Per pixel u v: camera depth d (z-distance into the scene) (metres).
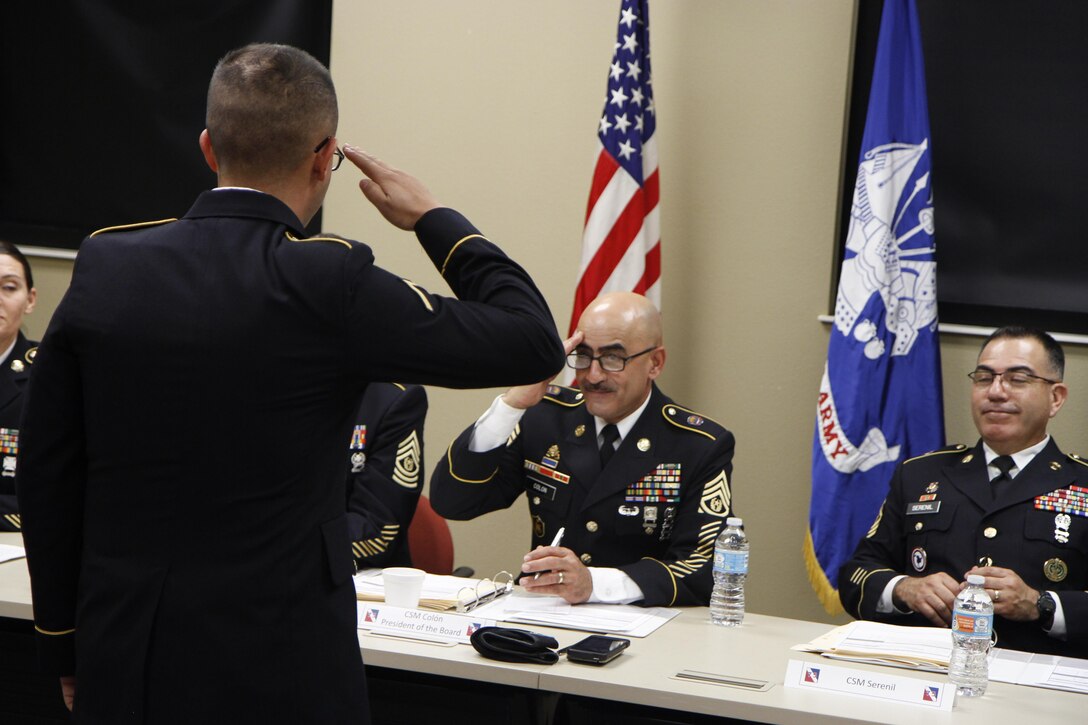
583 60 3.70
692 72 3.59
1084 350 3.29
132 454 1.27
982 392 2.69
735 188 3.56
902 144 3.23
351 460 2.82
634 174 3.41
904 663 2.02
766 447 3.54
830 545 3.19
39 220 4.21
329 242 1.32
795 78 3.50
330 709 1.29
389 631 2.06
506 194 3.78
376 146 3.91
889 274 3.22
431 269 3.85
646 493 2.65
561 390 2.88
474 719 1.96
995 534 2.63
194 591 1.26
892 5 3.25
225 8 4.05
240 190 1.34
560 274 3.73
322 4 3.97
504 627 2.02
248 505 1.27
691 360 3.61
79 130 4.18
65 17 4.17
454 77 3.83
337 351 1.28
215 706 1.25
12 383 3.10
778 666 2.00
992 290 3.41
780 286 3.53
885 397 3.20
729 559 2.32
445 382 1.30
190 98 4.10
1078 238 3.34
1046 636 2.46
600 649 1.98
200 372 1.26
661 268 3.57
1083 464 2.70
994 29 3.39
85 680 1.29
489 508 2.78
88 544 1.32
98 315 1.27
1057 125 3.35
